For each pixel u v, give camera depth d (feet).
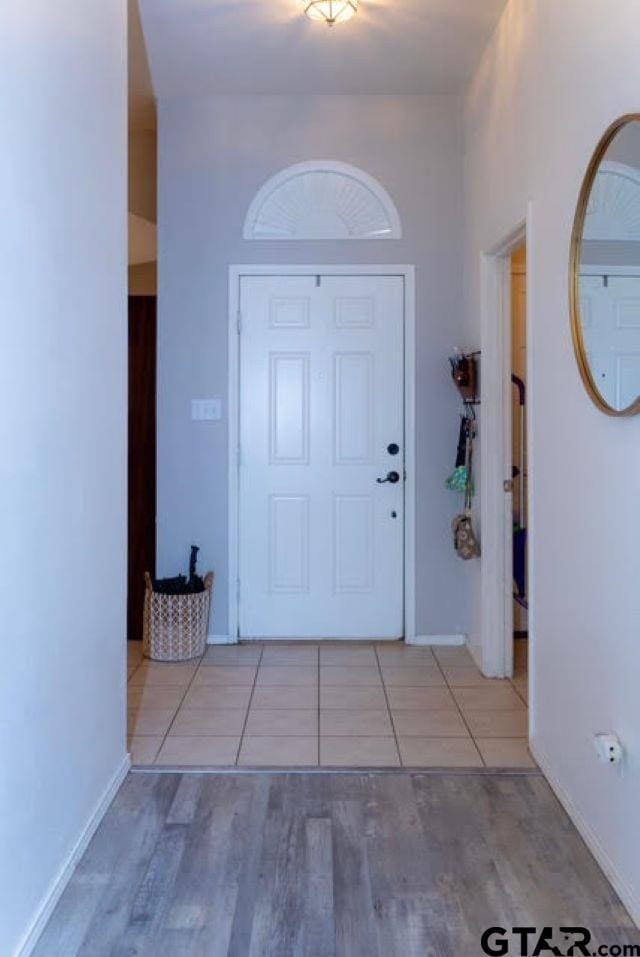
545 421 8.00
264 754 8.64
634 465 5.79
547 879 6.25
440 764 8.39
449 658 12.28
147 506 14.56
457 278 12.80
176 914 5.79
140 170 14.29
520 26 9.08
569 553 7.26
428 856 6.58
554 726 7.75
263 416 12.98
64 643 6.11
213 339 12.84
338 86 12.32
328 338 12.91
